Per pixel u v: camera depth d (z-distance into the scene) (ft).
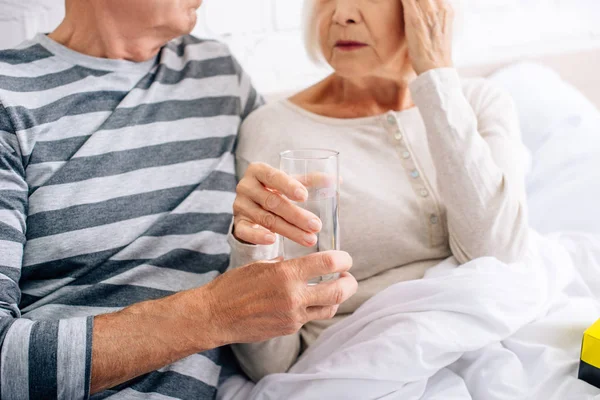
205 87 3.67
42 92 3.10
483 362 2.80
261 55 5.20
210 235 3.30
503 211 3.12
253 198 2.56
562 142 5.02
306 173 2.35
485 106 3.66
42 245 2.94
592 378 2.55
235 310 2.42
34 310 2.90
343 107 3.71
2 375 2.31
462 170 3.10
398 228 3.36
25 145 2.95
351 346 2.82
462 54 6.35
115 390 2.80
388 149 3.53
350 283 2.44
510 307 2.83
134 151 3.24
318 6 3.48
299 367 3.08
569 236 4.07
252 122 3.75
